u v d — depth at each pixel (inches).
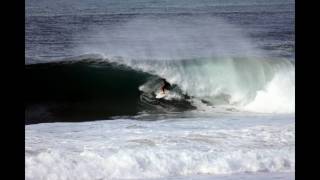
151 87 2842.0
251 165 1567.4
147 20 5088.6
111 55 3100.4
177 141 1748.3
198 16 5457.7
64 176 1473.9
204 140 1763.0
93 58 3068.4
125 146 1691.7
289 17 5565.9
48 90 2888.8
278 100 2807.6
